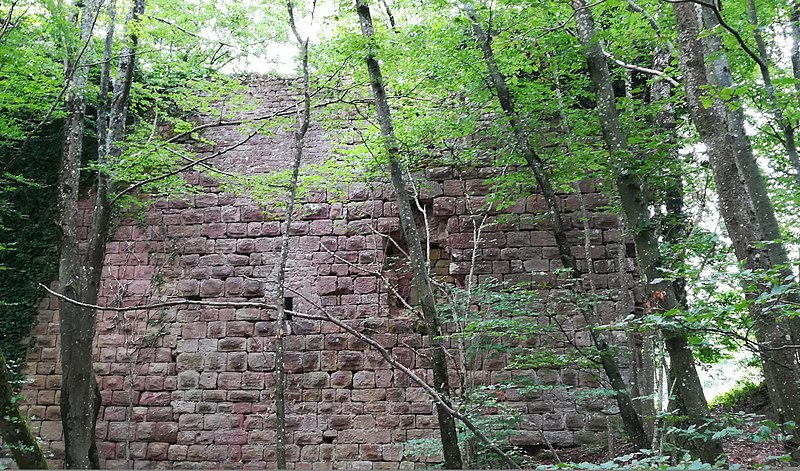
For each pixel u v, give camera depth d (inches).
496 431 322.0
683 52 231.5
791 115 229.0
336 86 397.4
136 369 465.4
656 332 316.2
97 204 386.6
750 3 206.5
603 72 265.3
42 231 491.2
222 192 485.7
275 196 461.4
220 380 457.7
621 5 313.0
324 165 443.5
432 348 279.3
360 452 433.4
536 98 343.0
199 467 445.4
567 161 330.0
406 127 399.2
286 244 283.6
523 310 327.3
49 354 474.3
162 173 425.4
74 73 402.9
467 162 440.1
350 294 457.7
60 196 406.6
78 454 364.5
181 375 461.1
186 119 496.4
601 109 260.7
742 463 299.4
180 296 472.4
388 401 438.3
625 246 422.3
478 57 328.5
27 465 290.0
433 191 458.0
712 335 223.1
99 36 470.6
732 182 221.3
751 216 217.8
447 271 458.0
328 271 463.2
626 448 391.5
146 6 418.6
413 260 287.3
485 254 442.6
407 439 430.3
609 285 425.1
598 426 407.2
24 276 485.7
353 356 447.5
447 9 338.6
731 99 215.5
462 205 453.4
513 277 436.5
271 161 485.1
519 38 295.4
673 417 227.8
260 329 462.0
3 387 287.7
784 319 220.5
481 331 335.6
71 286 391.5
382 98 304.8
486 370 423.5
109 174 390.0
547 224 441.4
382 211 467.2
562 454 403.9
